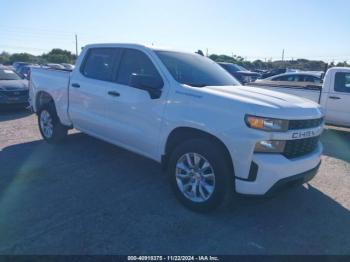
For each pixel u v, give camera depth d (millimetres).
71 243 2947
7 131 7145
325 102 8180
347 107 7887
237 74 17031
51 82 5828
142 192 4090
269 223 3473
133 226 3271
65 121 5652
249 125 3119
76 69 5336
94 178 4488
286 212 3738
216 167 3332
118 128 4492
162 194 4051
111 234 3115
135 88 4227
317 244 3121
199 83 4047
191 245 3008
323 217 3654
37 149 5766
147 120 4043
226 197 3402
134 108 4203
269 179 3131
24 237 3012
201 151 3436
